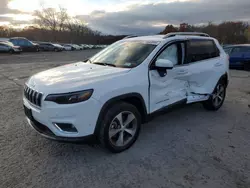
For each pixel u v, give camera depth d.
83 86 2.59
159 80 3.38
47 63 14.63
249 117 4.51
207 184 2.40
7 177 2.44
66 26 72.50
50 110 2.57
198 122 4.19
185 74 3.84
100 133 2.77
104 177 2.50
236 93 6.61
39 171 2.57
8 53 22.56
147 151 3.08
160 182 2.42
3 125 3.81
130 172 2.60
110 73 2.98
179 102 3.83
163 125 4.02
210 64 4.45
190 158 2.91
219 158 2.92
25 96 3.08
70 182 2.40
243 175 2.56
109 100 2.73
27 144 3.18
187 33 4.25
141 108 3.22
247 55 11.14
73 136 2.61
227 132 3.76
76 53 29.86
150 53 3.40
